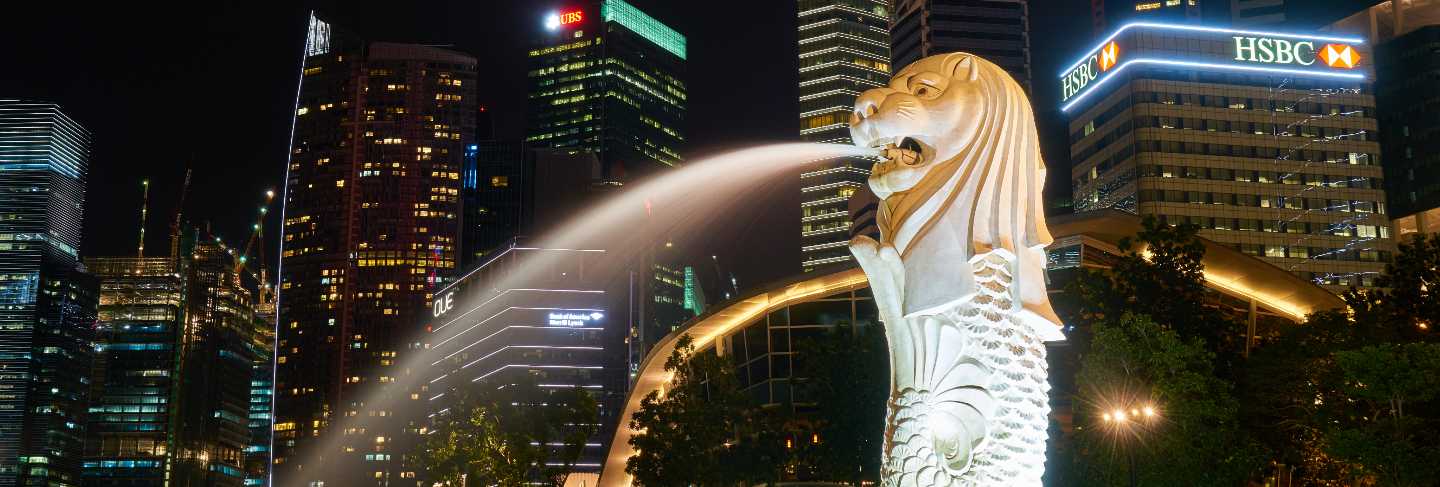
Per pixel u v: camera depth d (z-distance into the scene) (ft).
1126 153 577.02
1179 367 139.85
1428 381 134.72
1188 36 583.99
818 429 186.50
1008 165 55.21
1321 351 155.84
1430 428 147.74
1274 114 583.17
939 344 54.19
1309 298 229.45
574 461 262.26
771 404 239.50
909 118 54.34
